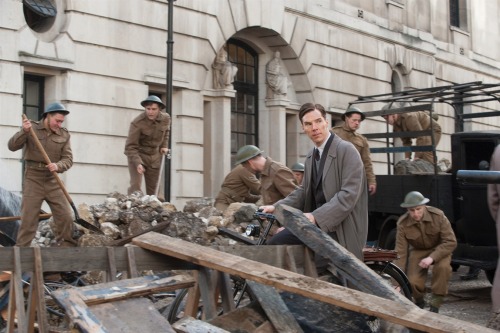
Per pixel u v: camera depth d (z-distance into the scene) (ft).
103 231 30.63
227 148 58.80
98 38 49.32
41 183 30.68
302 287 15.55
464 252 37.78
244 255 18.80
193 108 55.88
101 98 49.29
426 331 14.17
